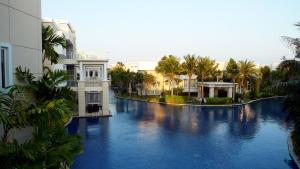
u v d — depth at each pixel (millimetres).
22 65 8406
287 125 28047
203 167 15109
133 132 23641
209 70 46906
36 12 9492
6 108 6285
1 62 7375
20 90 6832
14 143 5793
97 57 32844
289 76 17578
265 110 39781
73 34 42844
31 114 6484
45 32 15102
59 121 7137
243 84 52938
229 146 19578
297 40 16766
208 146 19516
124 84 63500
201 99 46031
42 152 6039
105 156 16781
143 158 16516
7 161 5676
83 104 30828
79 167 14750
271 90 18203
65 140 6922
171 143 20156
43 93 8898
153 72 61688
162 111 37000
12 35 7777
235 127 26672
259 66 67000
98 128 25141
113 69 80562
